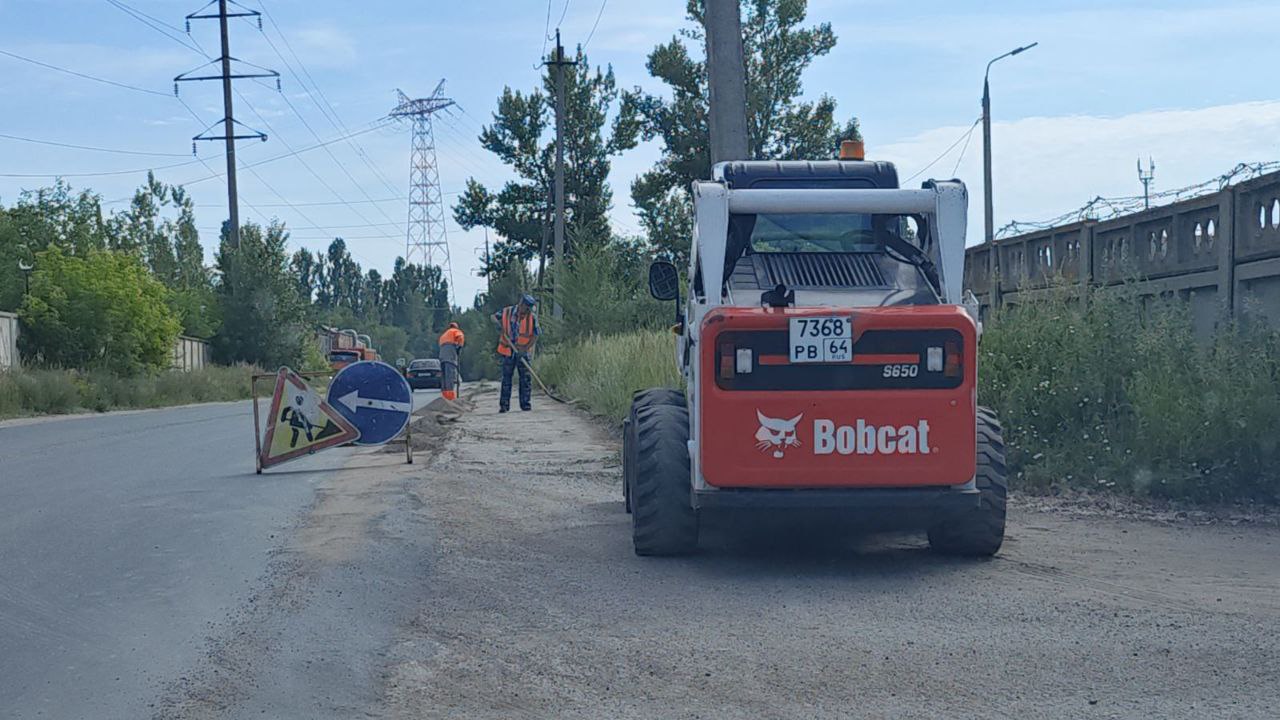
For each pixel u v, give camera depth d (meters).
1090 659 5.20
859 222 8.33
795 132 52.88
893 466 6.85
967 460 6.86
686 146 53.50
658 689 4.86
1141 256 12.71
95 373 32.50
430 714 4.58
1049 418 10.80
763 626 5.85
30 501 10.50
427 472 12.09
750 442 6.86
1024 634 5.62
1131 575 6.95
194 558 7.73
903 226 8.31
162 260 64.81
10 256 36.69
